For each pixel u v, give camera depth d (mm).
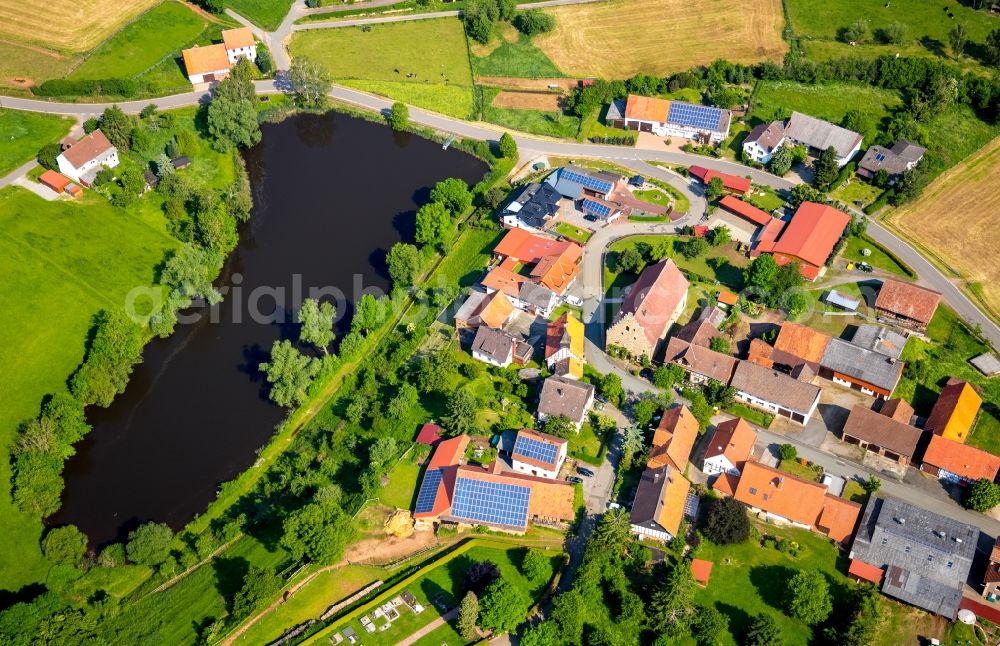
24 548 175750
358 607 159375
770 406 192750
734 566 165125
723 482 177000
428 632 155500
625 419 192000
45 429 187500
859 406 187500
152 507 183750
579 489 176125
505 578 162500
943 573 160375
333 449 187375
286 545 162750
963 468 176500
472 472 173375
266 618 159375
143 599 166125
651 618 153625
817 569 164500
